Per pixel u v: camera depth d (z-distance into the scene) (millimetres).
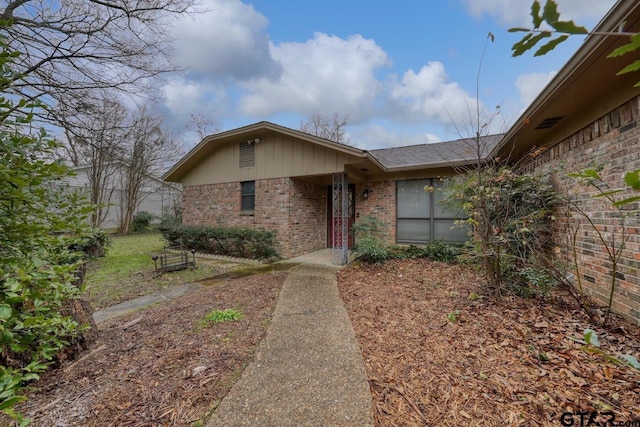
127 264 7961
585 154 4020
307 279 5840
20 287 1626
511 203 4707
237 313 3930
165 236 10164
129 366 2771
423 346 2930
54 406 2266
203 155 9992
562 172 4676
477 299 4133
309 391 2301
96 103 4961
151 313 4219
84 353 3076
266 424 1977
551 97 3637
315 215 9688
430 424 1932
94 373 2693
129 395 2336
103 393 2391
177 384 2439
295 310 4082
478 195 4281
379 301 4383
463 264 6477
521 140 5508
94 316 4262
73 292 2209
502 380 2330
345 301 4457
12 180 1546
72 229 2162
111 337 3447
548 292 3920
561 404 2043
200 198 10242
